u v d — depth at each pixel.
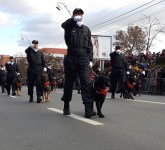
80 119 9.16
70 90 9.82
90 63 9.56
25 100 14.88
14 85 18.62
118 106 12.22
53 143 6.55
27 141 6.74
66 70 9.68
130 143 6.50
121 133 7.39
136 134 7.29
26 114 10.14
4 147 6.31
